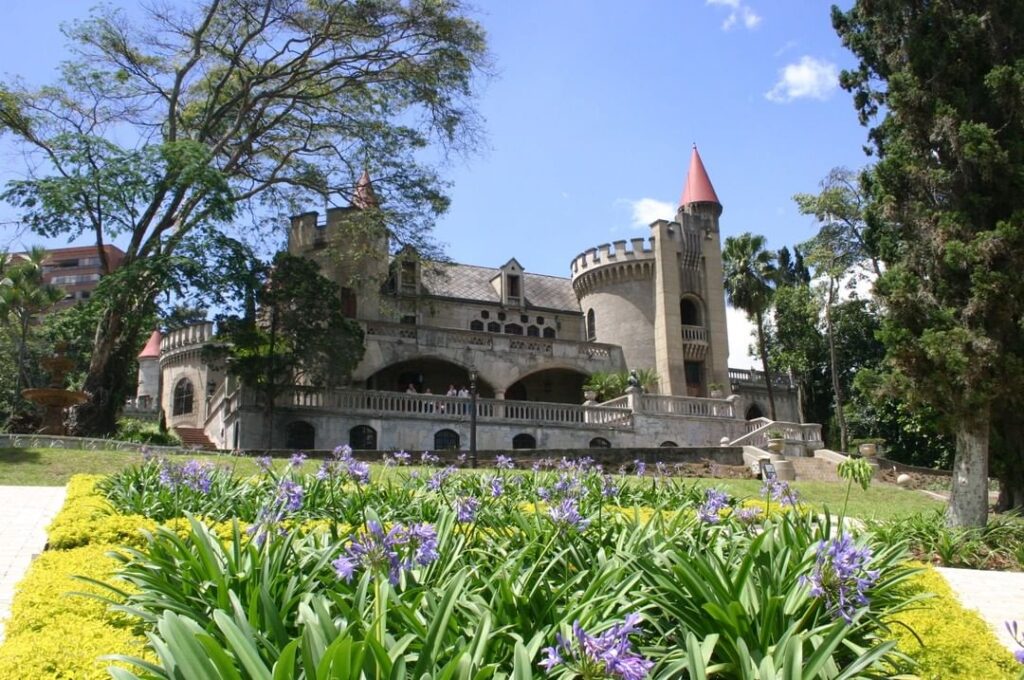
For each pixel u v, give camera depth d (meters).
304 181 38.56
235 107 38.84
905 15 18.17
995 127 17.22
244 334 34.75
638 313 56.75
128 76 34.34
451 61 36.47
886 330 17.06
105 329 32.31
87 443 24.84
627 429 42.69
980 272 15.98
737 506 9.75
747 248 55.31
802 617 4.85
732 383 59.41
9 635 5.36
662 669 4.65
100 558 7.34
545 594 5.37
